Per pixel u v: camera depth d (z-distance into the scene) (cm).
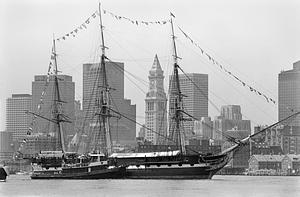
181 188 19175
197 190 18550
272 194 18062
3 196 17175
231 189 19825
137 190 18275
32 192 18325
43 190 19112
